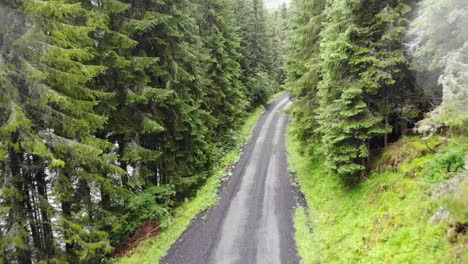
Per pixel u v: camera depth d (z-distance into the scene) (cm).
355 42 1104
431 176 865
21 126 786
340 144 1177
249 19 4675
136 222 1308
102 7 1167
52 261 916
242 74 4159
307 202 1467
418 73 1036
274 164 2145
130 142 1309
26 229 882
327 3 1524
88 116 943
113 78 1267
